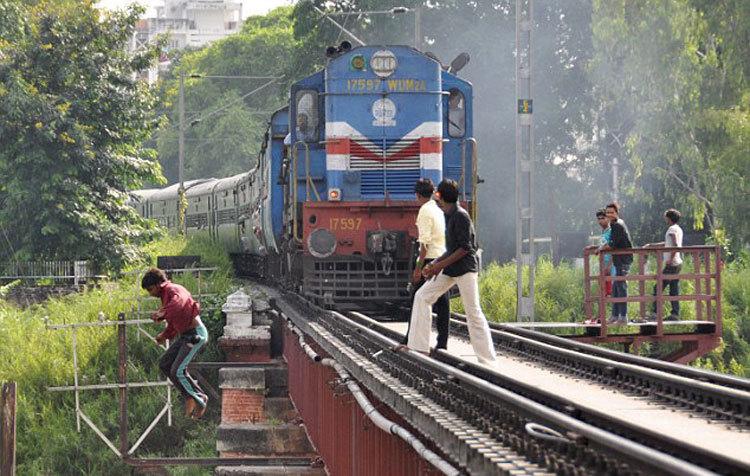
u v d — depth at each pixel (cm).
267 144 5362
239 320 5200
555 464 1363
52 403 5725
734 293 6575
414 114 4244
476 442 1578
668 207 10031
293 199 4278
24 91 7388
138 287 6438
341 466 3048
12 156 7469
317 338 3597
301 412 4200
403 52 4269
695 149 7538
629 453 1246
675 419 2008
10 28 7838
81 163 7588
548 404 1983
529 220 5541
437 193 2777
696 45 7350
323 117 4319
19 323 6406
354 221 4178
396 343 2642
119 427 5462
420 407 1975
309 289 4241
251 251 7219
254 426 4722
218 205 9025
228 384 4862
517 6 5506
